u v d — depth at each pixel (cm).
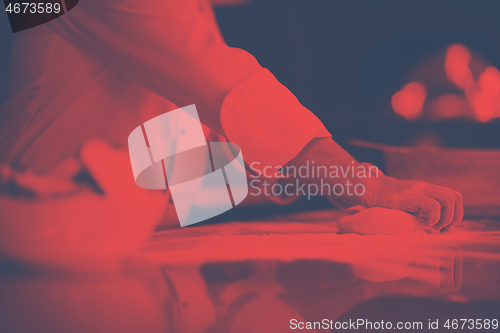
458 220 99
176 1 85
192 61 82
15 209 68
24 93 87
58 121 86
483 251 79
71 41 87
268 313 45
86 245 69
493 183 125
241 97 83
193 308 48
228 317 45
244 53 89
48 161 83
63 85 88
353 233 97
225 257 76
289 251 80
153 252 81
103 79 89
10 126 85
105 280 62
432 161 125
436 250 80
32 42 90
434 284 56
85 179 81
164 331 41
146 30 82
